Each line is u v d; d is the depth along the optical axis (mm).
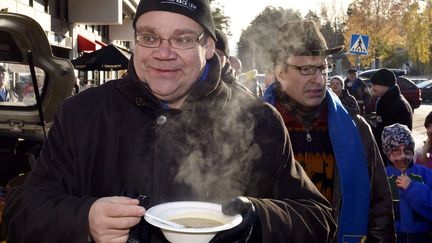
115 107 1552
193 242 1190
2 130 2969
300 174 1646
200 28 1503
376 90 6012
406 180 3059
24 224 1350
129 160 1513
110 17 16672
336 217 2305
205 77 1573
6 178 3043
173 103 1592
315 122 2486
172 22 1451
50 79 2641
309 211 1473
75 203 1310
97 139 1514
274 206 1395
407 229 3111
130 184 1500
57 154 1509
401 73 24375
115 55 11844
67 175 1495
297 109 2490
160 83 1486
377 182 2424
